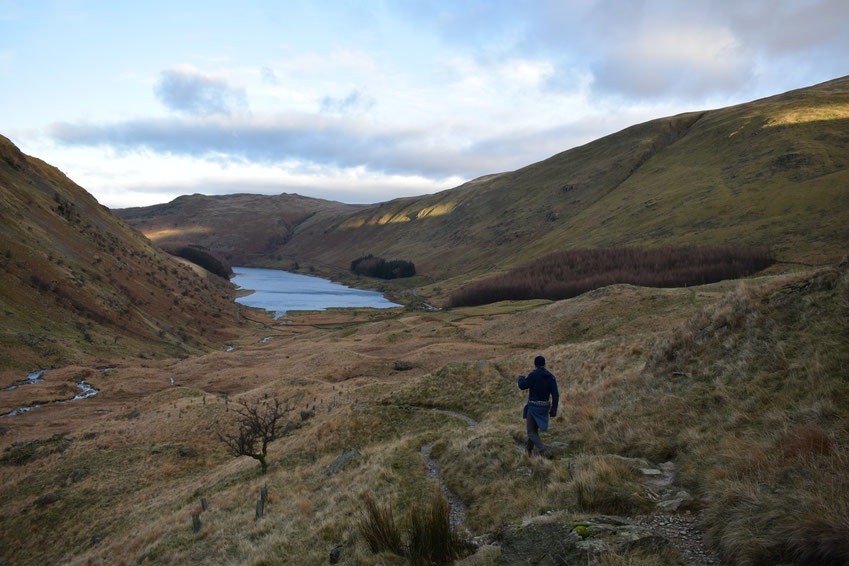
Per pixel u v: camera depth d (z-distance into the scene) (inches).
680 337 549.0
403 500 443.8
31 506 1334.9
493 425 676.7
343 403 1782.7
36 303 4311.0
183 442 1716.3
